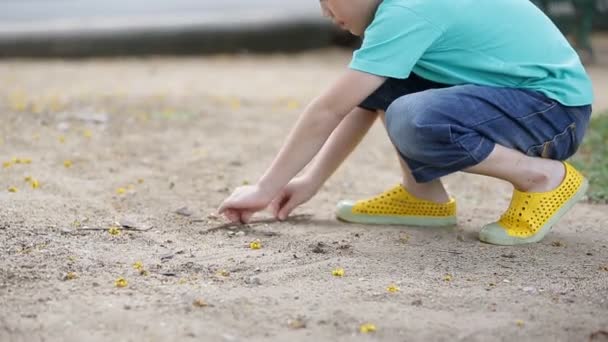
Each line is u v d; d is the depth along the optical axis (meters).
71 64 12.85
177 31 13.78
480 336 3.59
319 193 6.20
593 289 4.18
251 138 7.88
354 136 5.36
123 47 13.56
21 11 14.64
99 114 8.52
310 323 3.68
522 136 4.77
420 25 4.59
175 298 3.90
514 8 4.82
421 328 3.65
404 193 5.36
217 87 10.79
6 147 7.00
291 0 15.31
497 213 5.77
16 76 11.38
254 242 4.79
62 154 6.90
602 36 16.83
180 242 4.83
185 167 6.77
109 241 4.79
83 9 14.84
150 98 9.64
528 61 4.77
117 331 3.56
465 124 4.62
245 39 14.23
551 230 5.26
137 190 6.00
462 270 4.45
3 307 3.76
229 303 3.85
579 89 4.85
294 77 11.98
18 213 5.16
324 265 4.45
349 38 14.93
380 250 4.78
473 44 4.71
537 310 3.88
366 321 3.70
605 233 5.22
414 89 4.96
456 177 6.77
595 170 6.70
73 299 3.86
